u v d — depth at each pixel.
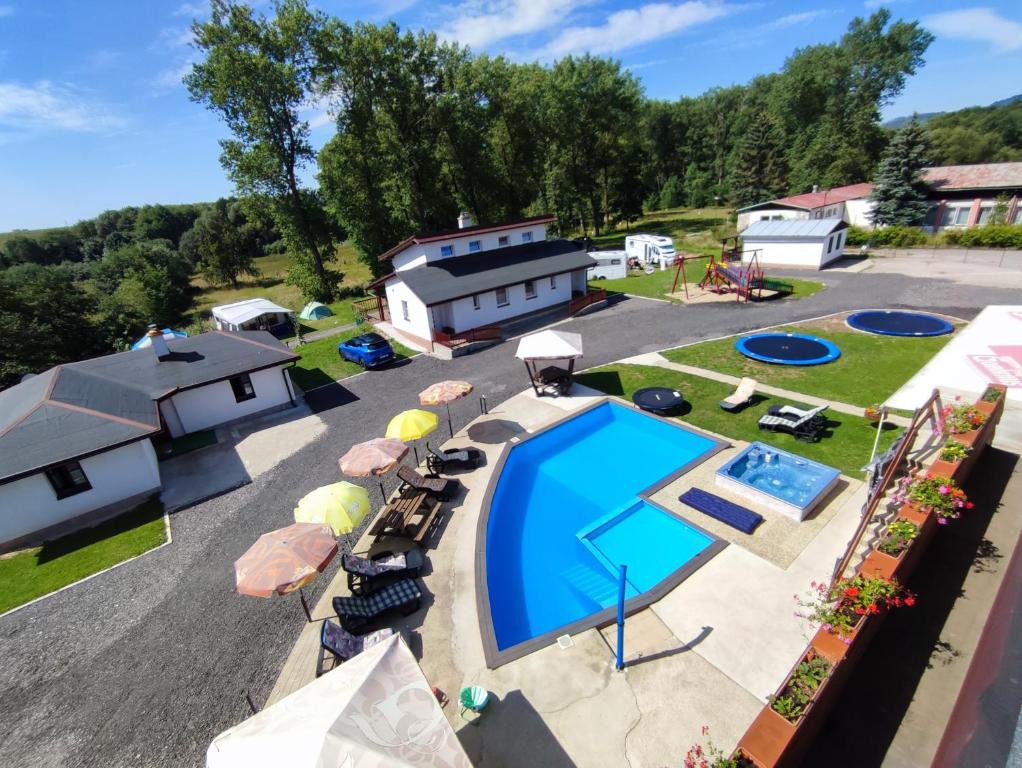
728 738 7.68
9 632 11.96
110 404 18.56
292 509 15.77
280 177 46.44
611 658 9.26
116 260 72.94
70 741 9.11
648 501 13.80
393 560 12.00
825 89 73.25
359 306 42.72
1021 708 7.71
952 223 43.66
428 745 5.91
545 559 12.85
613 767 7.44
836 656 7.46
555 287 34.84
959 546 10.99
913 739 7.43
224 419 22.45
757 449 15.09
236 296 71.19
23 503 15.57
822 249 37.28
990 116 95.56
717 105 98.38
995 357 19.94
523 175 57.59
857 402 17.92
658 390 20.02
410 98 44.31
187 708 9.51
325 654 10.29
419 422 15.25
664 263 45.75
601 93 58.75
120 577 13.49
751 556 11.35
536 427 19.08
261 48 40.66
